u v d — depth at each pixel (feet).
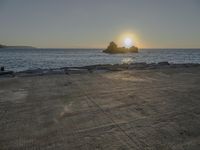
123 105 15.14
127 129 10.84
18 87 21.85
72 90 20.29
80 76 30.17
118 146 9.02
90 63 95.09
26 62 97.50
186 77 29.55
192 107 14.67
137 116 12.82
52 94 18.58
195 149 8.80
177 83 24.41
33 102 15.94
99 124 11.52
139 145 9.11
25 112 13.60
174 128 10.98
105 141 9.49
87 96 17.84
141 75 31.48
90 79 27.32
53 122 11.82
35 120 12.15
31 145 9.16
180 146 9.04
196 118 12.49
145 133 10.36
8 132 10.49
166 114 13.19
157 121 11.98
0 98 17.13
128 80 26.63
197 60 116.26
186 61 107.24
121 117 12.62
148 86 22.47
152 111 13.78
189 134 10.27
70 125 11.39
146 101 16.24
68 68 41.22
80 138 9.81
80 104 15.39
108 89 20.79
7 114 13.19
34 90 20.33
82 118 12.44
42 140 9.62
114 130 10.71
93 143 9.29
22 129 10.87
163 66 45.65
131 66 44.93
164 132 10.48
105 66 44.75
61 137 9.93
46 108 14.43
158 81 25.89
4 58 132.36
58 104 15.40
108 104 15.40
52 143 9.33
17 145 9.16
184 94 18.62
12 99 16.83
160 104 15.39
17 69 62.85
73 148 8.86
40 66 75.97
